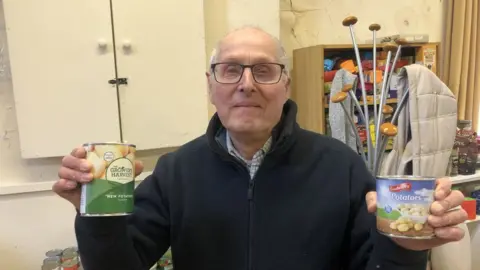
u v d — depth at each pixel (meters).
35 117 1.55
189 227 1.00
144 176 1.80
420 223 0.67
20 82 1.52
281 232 0.97
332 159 1.05
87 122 1.60
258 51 0.94
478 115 2.71
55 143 1.58
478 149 2.39
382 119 1.57
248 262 0.97
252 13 1.88
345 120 1.91
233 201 1.00
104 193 0.70
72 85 1.57
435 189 0.68
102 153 0.70
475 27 2.57
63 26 1.54
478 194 2.28
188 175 1.04
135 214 0.98
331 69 2.15
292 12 2.30
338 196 1.00
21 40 1.50
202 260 0.99
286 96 1.02
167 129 1.72
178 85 1.72
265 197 0.99
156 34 1.66
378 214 0.72
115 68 1.62
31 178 1.69
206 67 1.83
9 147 1.66
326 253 0.98
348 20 1.56
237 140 1.02
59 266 1.53
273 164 1.01
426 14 2.65
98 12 1.57
